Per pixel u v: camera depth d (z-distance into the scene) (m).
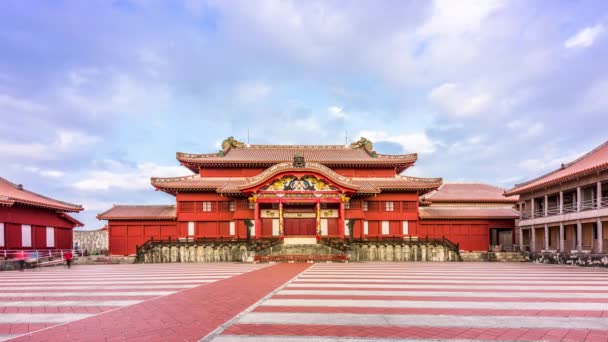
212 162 57.22
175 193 57.09
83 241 72.69
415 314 12.34
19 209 46.06
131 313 12.83
